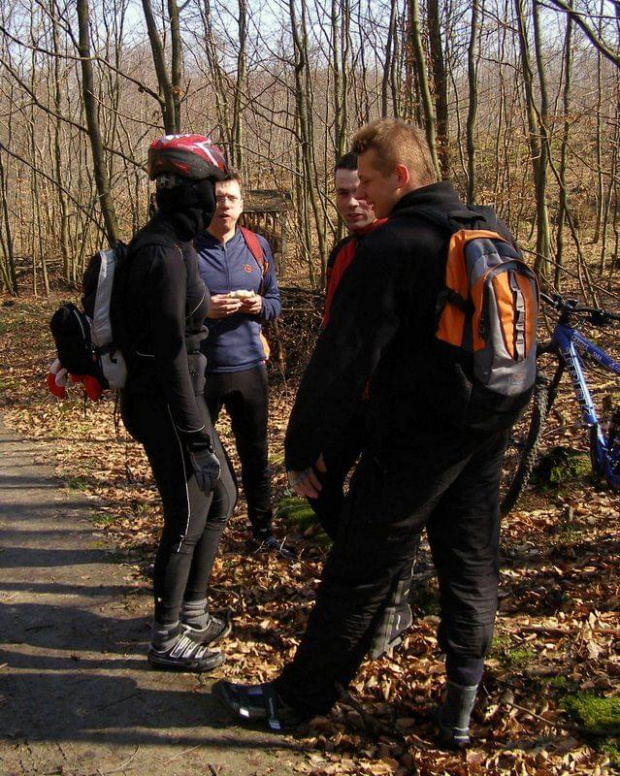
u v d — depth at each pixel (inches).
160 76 214.5
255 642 127.3
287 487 196.4
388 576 95.7
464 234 83.7
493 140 593.0
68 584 151.3
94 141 208.8
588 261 597.0
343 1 398.9
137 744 103.0
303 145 350.6
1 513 194.4
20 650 126.8
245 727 105.6
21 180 768.9
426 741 100.3
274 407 293.1
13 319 605.9
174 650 118.5
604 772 91.7
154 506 194.9
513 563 143.5
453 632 95.9
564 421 201.8
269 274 150.1
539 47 385.7
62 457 246.1
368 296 83.9
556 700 104.7
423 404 87.0
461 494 94.3
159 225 104.5
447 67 406.9
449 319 83.1
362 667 116.3
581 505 162.2
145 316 103.7
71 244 774.5
